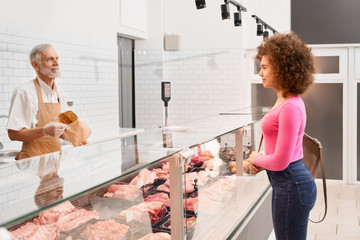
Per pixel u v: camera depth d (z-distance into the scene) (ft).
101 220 5.18
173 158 5.97
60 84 15.06
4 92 12.51
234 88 21.99
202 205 7.62
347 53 21.26
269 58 7.29
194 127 9.23
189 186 6.96
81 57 16.14
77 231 4.80
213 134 7.91
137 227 5.77
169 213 6.13
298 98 7.29
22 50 13.15
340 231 14.10
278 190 7.33
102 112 17.61
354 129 21.36
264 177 12.67
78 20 15.92
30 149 9.55
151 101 22.79
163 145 6.47
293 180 7.15
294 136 6.85
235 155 9.90
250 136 11.14
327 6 21.08
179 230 6.16
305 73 7.14
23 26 13.17
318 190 20.11
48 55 9.88
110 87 18.15
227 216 8.97
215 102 22.30
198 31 22.34
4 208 3.17
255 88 22.61
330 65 21.47
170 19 22.68
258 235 10.52
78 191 3.67
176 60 22.77
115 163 5.01
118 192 5.46
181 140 7.07
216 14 22.04
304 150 8.73
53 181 4.08
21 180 4.14
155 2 22.41
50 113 10.03
